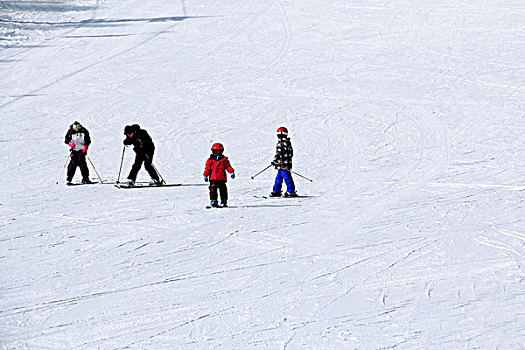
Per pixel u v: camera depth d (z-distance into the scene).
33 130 58.72
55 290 24.48
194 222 33.03
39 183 42.94
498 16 110.88
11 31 103.31
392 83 74.88
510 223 31.97
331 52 91.06
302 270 26.36
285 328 21.38
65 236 30.92
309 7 120.69
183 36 102.06
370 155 49.25
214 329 21.38
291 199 38.03
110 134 57.69
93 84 76.62
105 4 126.69
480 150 49.38
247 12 117.81
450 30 102.38
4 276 25.86
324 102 67.62
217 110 65.44
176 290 24.47
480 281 24.83
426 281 24.98
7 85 76.06
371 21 109.75
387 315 22.16
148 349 20.14
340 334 20.88
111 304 23.28
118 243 29.78
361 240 30.00
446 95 69.06
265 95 71.00
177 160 49.34
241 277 25.67
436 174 43.19
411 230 31.28
